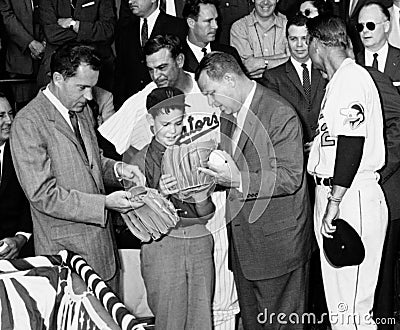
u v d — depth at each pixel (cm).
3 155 347
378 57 399
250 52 446
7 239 330
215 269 333
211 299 310
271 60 433
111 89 458
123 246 344
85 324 248
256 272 326
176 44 342
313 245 351
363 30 395
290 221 320
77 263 275
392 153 347
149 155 270
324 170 314
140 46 432
